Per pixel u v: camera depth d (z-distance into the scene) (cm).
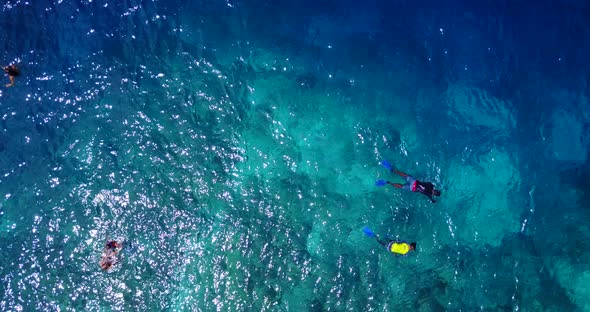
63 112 995
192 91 1046
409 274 958
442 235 1019
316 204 987
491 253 1028
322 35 1171
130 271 877
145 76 1045
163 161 974
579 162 1155
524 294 993
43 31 1058
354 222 983
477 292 977
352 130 1072
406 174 977
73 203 920
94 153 965
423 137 1100
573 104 1189
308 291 903
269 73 1102
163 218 927
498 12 1245
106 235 901
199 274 891
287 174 1009
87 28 1074
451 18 1231
